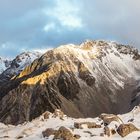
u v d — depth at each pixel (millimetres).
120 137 32531
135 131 33250
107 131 33156
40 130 36781
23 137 35656
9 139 35562
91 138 32094
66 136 31844
